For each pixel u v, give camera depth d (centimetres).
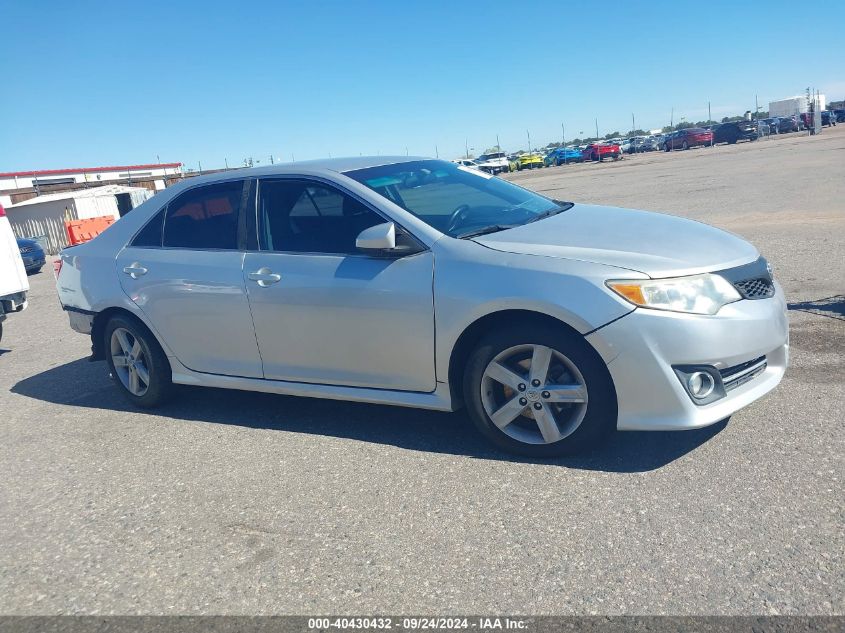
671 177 2370
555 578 273
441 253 380
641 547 286
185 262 473
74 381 629
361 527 326
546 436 364
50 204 2783
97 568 319
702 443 368
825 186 1501
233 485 384
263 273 434
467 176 488
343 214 419
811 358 478
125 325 511
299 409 493
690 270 339
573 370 351
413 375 396
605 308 333
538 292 346
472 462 379
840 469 328
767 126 5475
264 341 445
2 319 739
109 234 527
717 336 331
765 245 902
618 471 350
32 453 466
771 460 343
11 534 359
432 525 321
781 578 258
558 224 406
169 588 296
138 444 460
